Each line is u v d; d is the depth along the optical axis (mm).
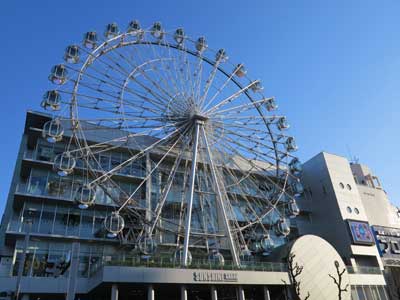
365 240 52688
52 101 33594
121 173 43469
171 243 41500
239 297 32812
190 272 31078
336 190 55812
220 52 43938
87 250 38344
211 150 40500
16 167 40719
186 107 39531
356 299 43344
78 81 35156
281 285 34844
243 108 42844
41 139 41531
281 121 44938
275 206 42688
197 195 46312
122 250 39781
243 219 48000
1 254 35500
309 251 40094
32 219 37344
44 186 39281
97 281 30047
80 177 41344
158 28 41469
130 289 31375
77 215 39469
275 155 43781
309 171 60000
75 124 35188
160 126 37938
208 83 41812
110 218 32812
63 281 33594
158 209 36406
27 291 32281
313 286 38000
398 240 57375
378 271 48094
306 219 56688
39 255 36125
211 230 44469
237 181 42594
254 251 40906
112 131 45344
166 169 46562
